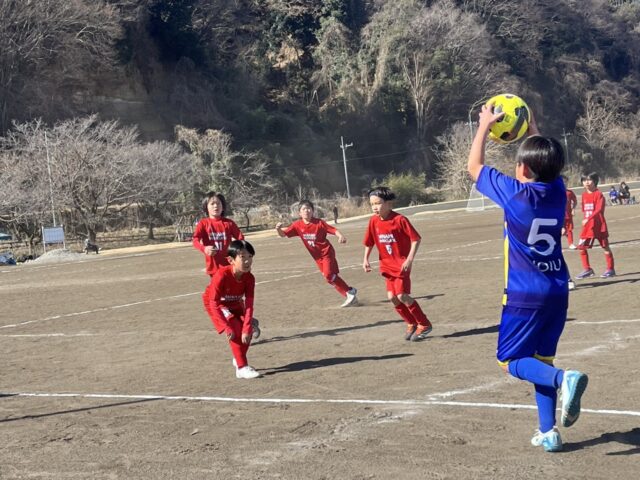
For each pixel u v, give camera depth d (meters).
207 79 92.06
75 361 10.02
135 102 83.12
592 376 7.10
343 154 85.19
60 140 55.72
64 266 34.94
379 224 9.63
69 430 6.47
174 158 66.00
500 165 79.56
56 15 74.75
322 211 75.94
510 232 5.14
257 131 88.81
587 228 14.73
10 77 71.38
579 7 133.12
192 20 93.62
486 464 4.94
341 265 22.16
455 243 28.30
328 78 101.50
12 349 11.38
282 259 27.27
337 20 106.00
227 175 72.62
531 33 118.62
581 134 113.19
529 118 5.43
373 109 99.81
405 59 101.75
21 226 56.09
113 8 81.06
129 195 59.06
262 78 98.75
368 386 7.37
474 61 105.75
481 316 11.32
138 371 9.02
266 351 9.73
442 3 110.25
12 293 21.55
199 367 9.00
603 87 119.31
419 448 5.34
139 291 19.31
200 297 16.77
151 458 5.50
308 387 7.52
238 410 6.78
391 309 12.94
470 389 6.94
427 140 101.56
